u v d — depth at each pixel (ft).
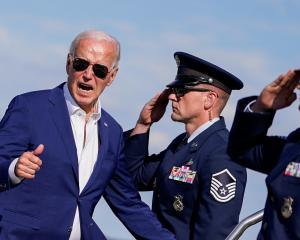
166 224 20.97
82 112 18.72
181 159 20.98
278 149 14.76
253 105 14.64
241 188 20.33
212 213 20.15
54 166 18.40
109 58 18.51
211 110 21.13
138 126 22.27
